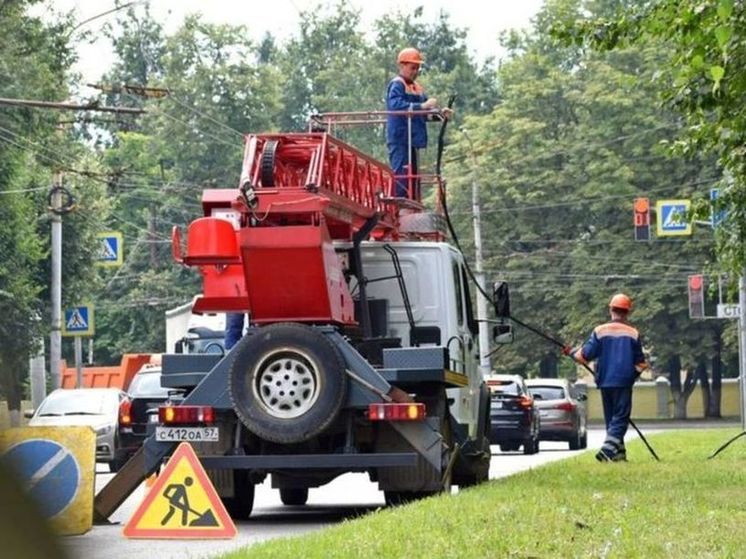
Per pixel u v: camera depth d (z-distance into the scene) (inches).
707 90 1374.3
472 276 1486.2
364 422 1251.8
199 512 1064.8
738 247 1572.3
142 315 6904.5
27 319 4028.1
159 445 1241.4
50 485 1063.0
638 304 5767.7
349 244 1333.7
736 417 6412.4
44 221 4532.5
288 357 1214.3
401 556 785.6
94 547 1012.5
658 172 5851.4
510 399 2883.9
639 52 5920.3
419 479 1237.7
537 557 772.0
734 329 5610.2
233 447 1250.6
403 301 1350.9
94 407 2486.5
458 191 6067.9
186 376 1247.5
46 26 3713.1
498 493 1161.4
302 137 1269.7
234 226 1286.9
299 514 1366.9
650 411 6830.7
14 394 4180.6
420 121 1569.9
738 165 1427.2
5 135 3713.1
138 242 6486.2
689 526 911.7
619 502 1075.9
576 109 6038.4
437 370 1216.8
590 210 5856.3
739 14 1221.7
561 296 5915.4
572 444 3339.1
